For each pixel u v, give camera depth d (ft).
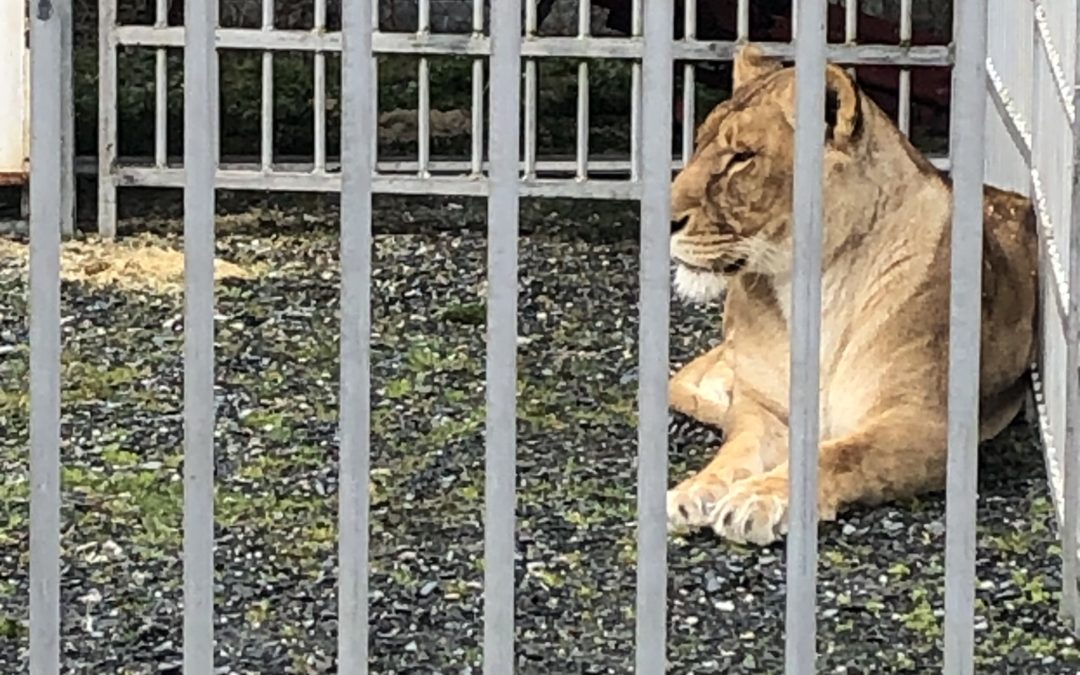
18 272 24.73
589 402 19.42
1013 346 17.63
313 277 24.71
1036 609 13.76
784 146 16.46
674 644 13.12
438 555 14.92
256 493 16.43
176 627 13.43
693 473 17.25
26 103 26.55
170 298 23.77
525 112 26.05
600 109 33.86
